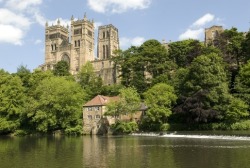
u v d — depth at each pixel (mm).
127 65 138750
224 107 92062
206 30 154250
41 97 108562
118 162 43375
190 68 100625
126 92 103250
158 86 101500
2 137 103625
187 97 96375
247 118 93438
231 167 37844
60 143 73500
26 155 52406
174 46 139875
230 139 71875
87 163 43125
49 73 133000
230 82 106250
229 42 125812
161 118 101438
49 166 41594
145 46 147750
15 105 113875
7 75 120812
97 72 177500
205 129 94250
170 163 41438
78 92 115938
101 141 75938
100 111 110375
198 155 47594
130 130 100688
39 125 106812
